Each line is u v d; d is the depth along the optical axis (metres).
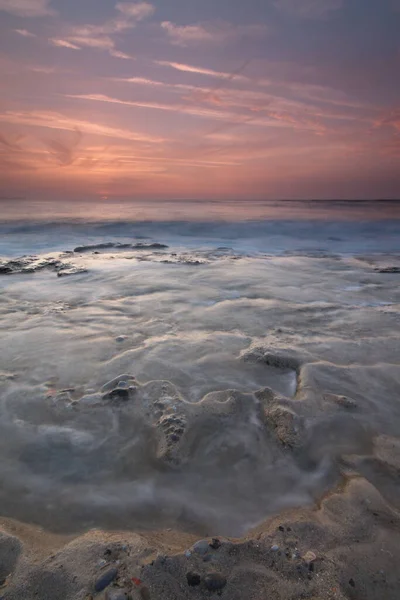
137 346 4.19
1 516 1.98
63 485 2.21
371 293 6.87
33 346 4.18
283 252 14.03
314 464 2.40
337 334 4.66
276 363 3.77
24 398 3.10
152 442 2.59
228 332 4.70
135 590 1.50
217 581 1.55
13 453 2.47
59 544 1.79
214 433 2.68
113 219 24.83
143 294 6.59
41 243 15.96
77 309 5.65
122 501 2.10
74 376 3.48
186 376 3.50
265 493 2.16
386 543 1.76
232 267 9.38
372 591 1.53
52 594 1.50
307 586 1.54
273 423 2.77
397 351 4.09
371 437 2.64
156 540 1.83
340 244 16.80
